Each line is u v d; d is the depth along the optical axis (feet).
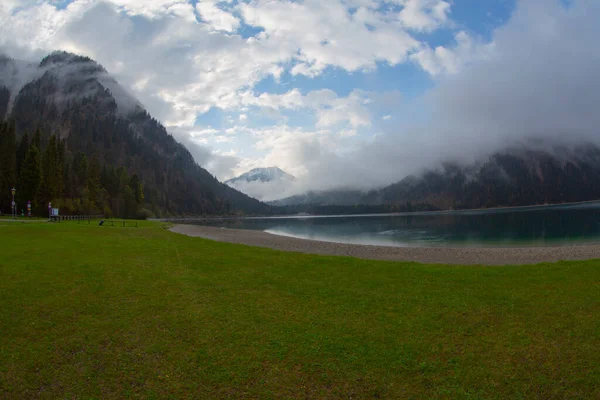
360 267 68.39
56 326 39.63
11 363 32.63
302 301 48.06
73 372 31.83
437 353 34.68
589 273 59.36
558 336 37.37
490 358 33.83
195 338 37.52
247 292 51.83
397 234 278.87
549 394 29.12
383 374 31.63
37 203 286.46
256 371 32.04
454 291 51.72
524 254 119.44
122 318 41.93
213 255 81.71
